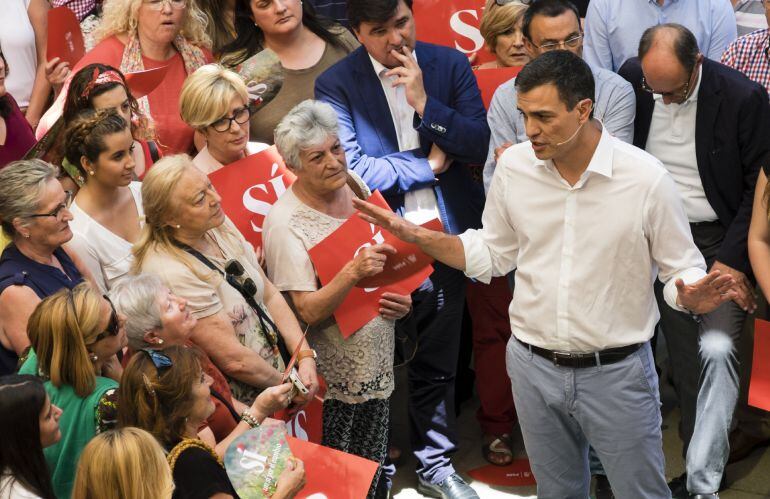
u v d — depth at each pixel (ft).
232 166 16.10
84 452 10.16
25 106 20.85
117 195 15.10
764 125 16.30
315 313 15.02
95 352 11.92
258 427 11.84
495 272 14.40
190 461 10.82
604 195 12.94
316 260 14.97
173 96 18.28
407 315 16.28
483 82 18.97
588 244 13.12
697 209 17.13
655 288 17.35
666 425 19.26
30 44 20.76
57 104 17.90
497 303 18.35
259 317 14.35
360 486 12.87
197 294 13.60
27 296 13.05
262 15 18.37
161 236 13.75
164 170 13.52
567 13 17.03
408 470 18.66
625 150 12.94
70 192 14.44
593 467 17.15
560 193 13.17
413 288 15.24
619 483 13.91
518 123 17.63
